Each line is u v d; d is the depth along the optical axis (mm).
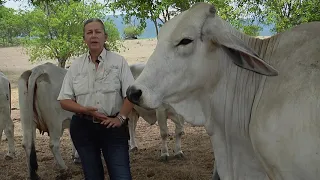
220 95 2924
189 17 2818
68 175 6133
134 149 7504
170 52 2811
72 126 3717
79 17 17125
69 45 17047
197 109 2980
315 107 2316
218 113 2969
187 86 2857
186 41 2771
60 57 17797
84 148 3682
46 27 17406
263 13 11242
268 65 2512
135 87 2803
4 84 6789
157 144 7926
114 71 3637
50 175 6191
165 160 6793
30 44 17859
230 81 2896
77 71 3684
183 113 2955
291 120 2387
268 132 2496
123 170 3598
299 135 2348
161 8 9195
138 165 6602
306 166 2342
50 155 7238
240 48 2617
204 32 2793
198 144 7719
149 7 9445
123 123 3623
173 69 2809
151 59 2854
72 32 17234
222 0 11172
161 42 2850
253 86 2852
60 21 16734
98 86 3621
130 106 3604
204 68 2832
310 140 2309
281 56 2719
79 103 3686
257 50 2891
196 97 2965
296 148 2363
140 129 9336
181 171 6137
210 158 6781
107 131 3621
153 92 2805
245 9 11219
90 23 3604
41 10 17328
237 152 2994
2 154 7395
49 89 6066
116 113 3674
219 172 3070
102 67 3637
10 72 21969
